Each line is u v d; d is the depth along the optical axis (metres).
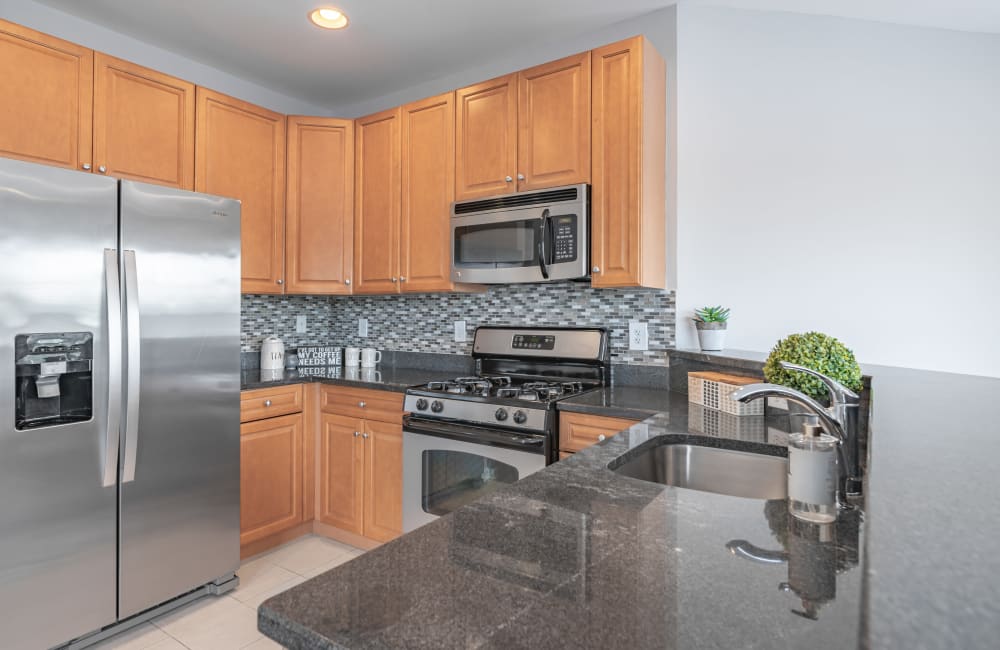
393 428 2.53
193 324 2.08
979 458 0.84
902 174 2.15
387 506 2.55
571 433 2.02
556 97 2.36
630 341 2.51
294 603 0.56
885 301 2.17
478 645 0.48
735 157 2.34
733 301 2.34
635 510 0.83
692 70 2.38
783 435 1.37
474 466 2.21
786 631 0.48
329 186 3.00
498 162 2.52
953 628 0.43
